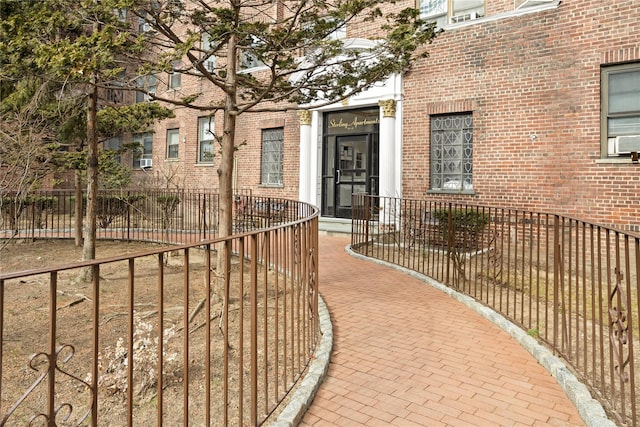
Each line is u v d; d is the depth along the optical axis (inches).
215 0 210.8
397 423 116.7
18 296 235.8
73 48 154.4
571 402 127.5
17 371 145.2
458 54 396.2
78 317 200.4
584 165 335.9
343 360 156.4
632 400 103.3
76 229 397.4
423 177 416.5
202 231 468.4
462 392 133.6
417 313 208.5
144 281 267.6
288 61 206.5
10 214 400.8
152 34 210.7
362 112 471.8
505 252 357.7
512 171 367.6
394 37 193.5
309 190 502.9
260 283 260.2
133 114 333.7
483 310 204.4
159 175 646.5
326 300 228.4
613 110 329.1
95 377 75.6
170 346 161.9
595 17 332.2
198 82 614.5
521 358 158.7
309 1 196.5
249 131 562.3
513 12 367.2
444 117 408.8
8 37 181.8
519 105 365.4
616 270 116.0
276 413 117.9
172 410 120.2
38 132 299.6
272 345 169.0
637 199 314.2
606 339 171.3
